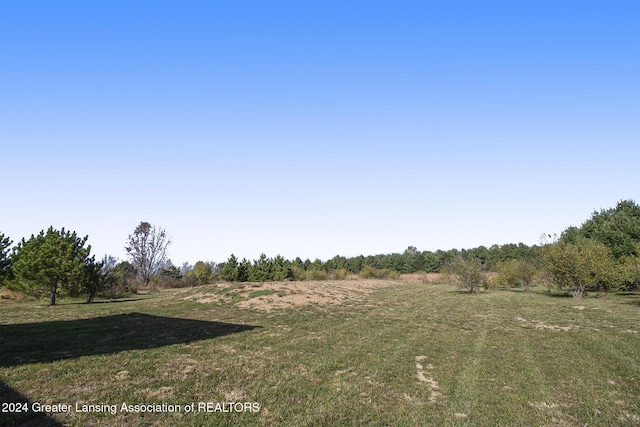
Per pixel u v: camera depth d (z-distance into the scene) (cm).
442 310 2033
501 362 977
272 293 2262
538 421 620
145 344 1088
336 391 737
